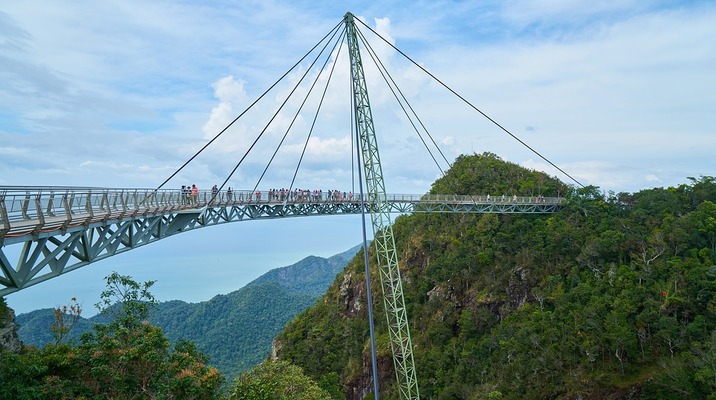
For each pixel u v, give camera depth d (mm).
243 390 39750
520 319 91250
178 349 40188
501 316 96062
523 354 81625
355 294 125125
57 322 47562
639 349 73875
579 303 83438
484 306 99125
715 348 63562
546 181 128250
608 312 77875
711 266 76125
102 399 33094
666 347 72125
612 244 90438
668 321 72312
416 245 121000
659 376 67562
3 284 28641
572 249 97250
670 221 92812
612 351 74875
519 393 78250
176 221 60281
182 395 33250
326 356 113750
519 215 111438
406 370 76312
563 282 92312
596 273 88938
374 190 77125
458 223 118875
